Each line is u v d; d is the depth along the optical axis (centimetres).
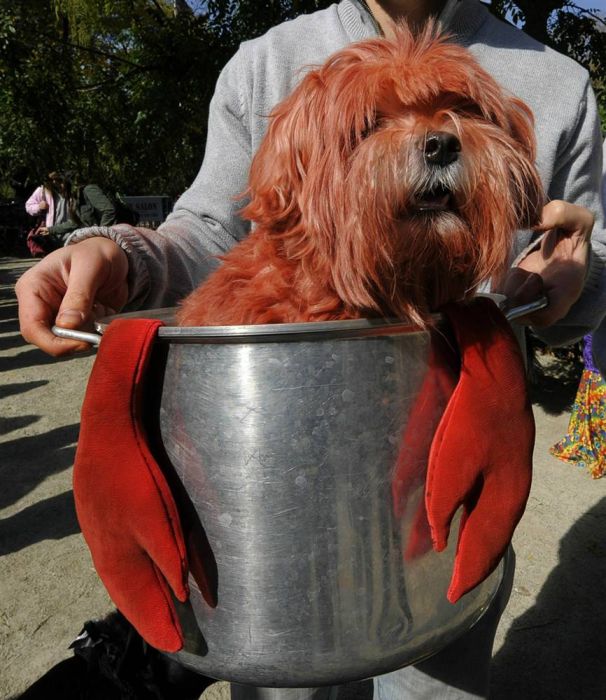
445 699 136
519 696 229
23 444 470
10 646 259
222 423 82
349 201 105
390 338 83
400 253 102
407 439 85
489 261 104
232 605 87
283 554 84
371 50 119
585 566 303
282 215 114
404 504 86
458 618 97
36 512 367
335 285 108
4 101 782
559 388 546
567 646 253
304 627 86
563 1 539
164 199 1070
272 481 82
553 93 133
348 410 81
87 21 903
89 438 85
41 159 833
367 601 86
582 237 109
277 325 78
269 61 144
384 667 91
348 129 109
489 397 88
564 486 379
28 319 102
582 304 123
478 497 92
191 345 84
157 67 736
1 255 1812
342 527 83
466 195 102
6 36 725
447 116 107
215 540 86
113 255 112
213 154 153
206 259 147
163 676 141
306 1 595
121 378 84
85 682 147
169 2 1016
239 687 131
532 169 112
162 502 84
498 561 94
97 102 848
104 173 965
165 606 90
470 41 137
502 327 94
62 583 300
